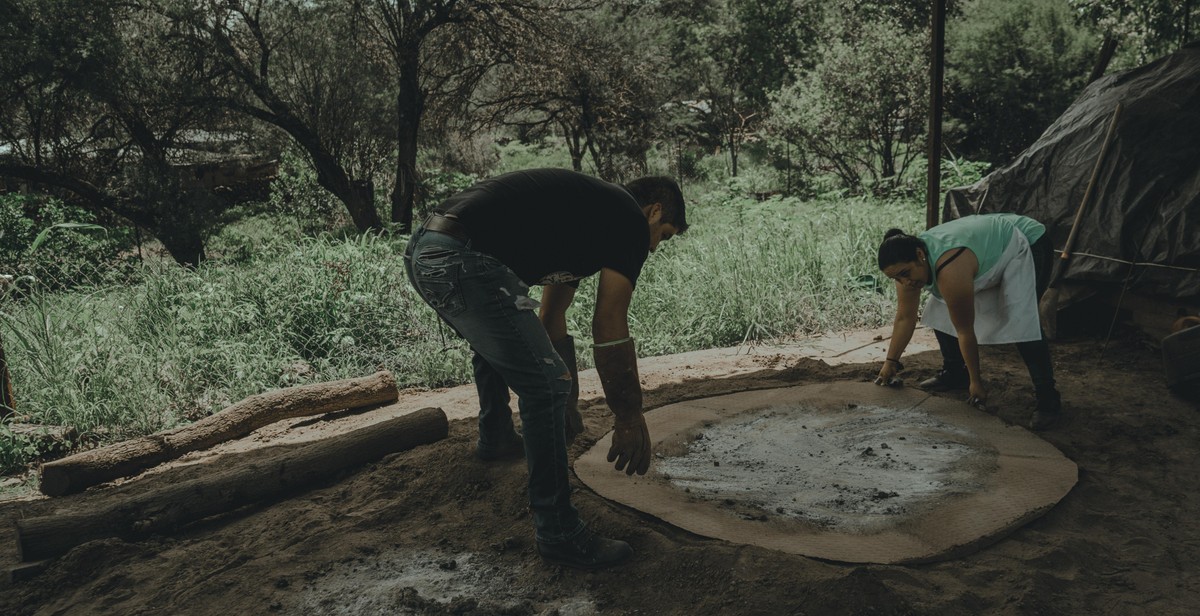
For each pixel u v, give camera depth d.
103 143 15.96
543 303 3.99
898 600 2.66
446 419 4.31
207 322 6.16
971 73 18.19
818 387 4.86
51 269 10.08
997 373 5.07
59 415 5.03
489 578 3.03
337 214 19.38
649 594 2.86
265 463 3.79
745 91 25.97
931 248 4.17
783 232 8.19
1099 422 4.16
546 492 3.00
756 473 3.78
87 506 3.90
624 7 21.20
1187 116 5.38
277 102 16.11
